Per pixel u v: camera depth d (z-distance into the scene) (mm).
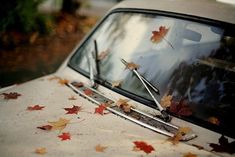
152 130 2195
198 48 2484
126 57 2736
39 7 7637
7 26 6480
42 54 5855
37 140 2029
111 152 1958
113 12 3156
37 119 2252
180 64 2482
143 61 2631
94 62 2855
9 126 2158
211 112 2252
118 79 2637
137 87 2521
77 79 2807
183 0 2822
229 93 2283
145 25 2811
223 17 2506
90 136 2094
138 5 2992
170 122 2260
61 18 8234
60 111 2355
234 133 2141
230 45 2400
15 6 6387
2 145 1962
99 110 2375
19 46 6102
